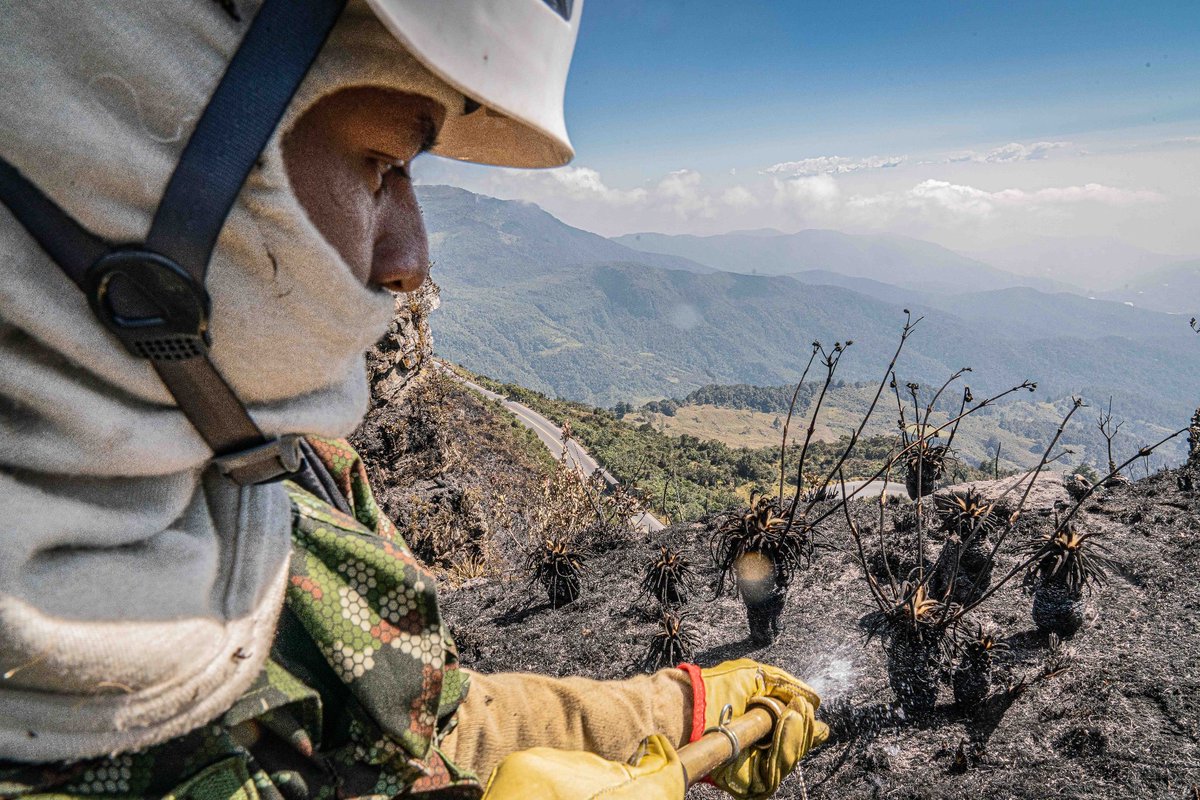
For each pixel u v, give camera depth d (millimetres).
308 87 537
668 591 6285
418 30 489
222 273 534
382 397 23125
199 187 480
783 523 5328
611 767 815
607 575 7531
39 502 500
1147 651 4520
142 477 575
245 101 490
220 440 564
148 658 522
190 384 530
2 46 461
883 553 5125
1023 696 4281
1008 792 3559
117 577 531
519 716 990
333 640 738
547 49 611
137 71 477
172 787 590
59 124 459
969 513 5848
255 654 620
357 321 609
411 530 19047
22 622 465
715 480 83375
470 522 19391
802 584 6172
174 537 591
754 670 1188
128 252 470
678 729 1063
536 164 858
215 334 543
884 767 3891
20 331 497
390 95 568
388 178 652
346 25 538
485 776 936
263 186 525
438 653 789
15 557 476
